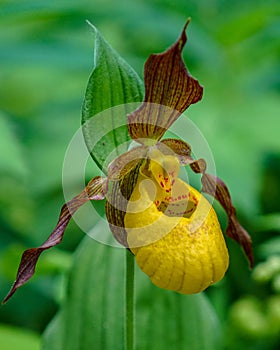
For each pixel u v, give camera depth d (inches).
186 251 12.3
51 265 15.3
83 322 14.0
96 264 14.1
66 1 16.9
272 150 18.0
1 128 16.4
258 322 16.1
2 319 17.2
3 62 17.4
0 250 17.5
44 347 13.9
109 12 17.6
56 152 16.8
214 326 14.3
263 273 14.7
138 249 12.4
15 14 16.9
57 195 17.4
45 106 18.3
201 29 18.4
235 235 13.9
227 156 16.6
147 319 14.2
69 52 17.2
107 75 12.4
